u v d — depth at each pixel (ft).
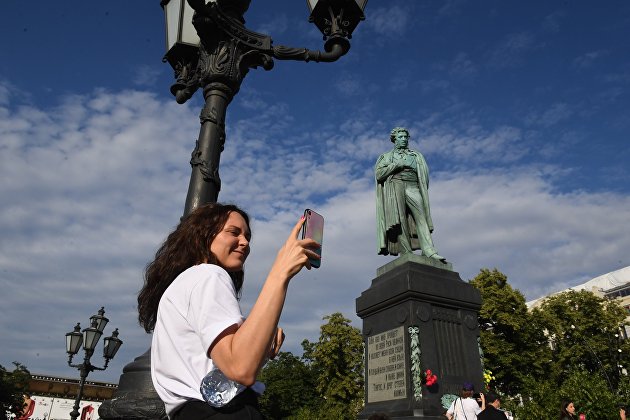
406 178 43.65
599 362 121.08
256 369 3.94
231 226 5.86
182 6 18.12
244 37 15.65
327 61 16.92
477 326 37.99
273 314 4.13
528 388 98.89
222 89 15.02
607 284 252.83
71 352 43.24
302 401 177.37
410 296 36.09
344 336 148.66
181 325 4.51
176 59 18.04
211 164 13.97
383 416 21.50
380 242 43.68
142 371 11.19
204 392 4.19
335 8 17.11
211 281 4.56
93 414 146.61
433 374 33.78
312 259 4.67
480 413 25.84
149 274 5.82
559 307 136.67
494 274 125.59
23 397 122.31
